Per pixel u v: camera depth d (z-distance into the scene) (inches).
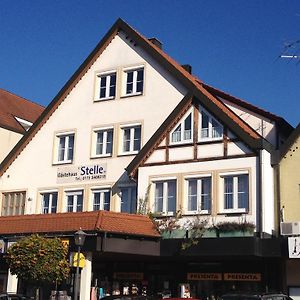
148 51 1056.2
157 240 868.6
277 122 961.5
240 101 989.2
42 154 1133.1
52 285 911.7
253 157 852.0
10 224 904.3
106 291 987.3
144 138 1024.2
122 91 1074.7
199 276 920.3
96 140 1084.5
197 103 921.5
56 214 868.6
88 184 1061.1
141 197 925.8
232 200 860.6
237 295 589.0
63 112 1130.7
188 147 910.4
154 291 951.0
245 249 799.1
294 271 841.5
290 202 850.1
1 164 1168.2
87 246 805.9
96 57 1117.1
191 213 882.8
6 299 722.8
